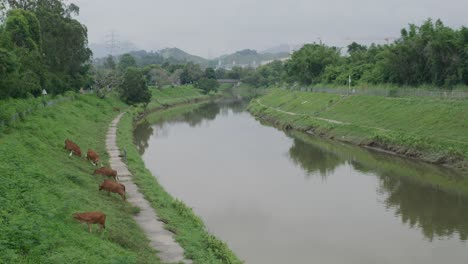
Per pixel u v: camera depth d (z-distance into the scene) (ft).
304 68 343.46
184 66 531.50
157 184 91.09
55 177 68.54
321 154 147.84
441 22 200.54
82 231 51.29
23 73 138.00
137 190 81.82
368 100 200.23
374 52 300.61
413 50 200.23
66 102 176.55
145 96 277.64
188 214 74.18
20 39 151.94
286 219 84.28
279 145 165.58
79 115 162.09
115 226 57.52
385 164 131.64
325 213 87.92
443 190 103.91
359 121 180.34
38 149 81.71
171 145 163.02
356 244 73.10
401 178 115.24
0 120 90.27
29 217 48.57
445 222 83.35
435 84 190.19
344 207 91.86
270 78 580.30
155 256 53.47
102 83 253.44
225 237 75.15
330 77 304.09
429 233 77.92
